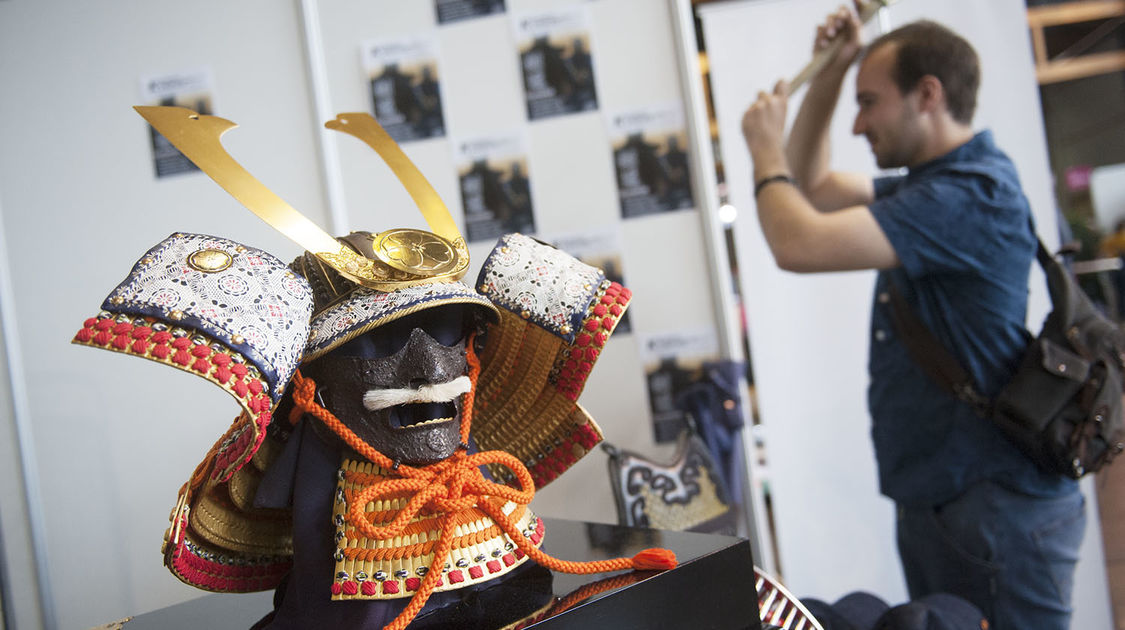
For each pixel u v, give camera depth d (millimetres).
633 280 1593
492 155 1606
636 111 1589
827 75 1575
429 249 654
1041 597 1472
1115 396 1387
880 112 1555
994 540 1476
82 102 1584
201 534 651
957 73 1530
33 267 1572
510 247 731
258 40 1600
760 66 1600
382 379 622
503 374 783
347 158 1606
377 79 1607
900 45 1536
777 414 1597
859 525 1584
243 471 673
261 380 524
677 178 1591
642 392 1584
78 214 1580
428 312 649
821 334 1588
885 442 1562
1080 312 1418
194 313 511
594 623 607
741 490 1573
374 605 614
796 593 1593
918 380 1528
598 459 1574
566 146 1600
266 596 797
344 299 632
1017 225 1501
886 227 1514
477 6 1604
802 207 1542
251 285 545
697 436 1459
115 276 1584
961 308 1502
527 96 1603
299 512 653
